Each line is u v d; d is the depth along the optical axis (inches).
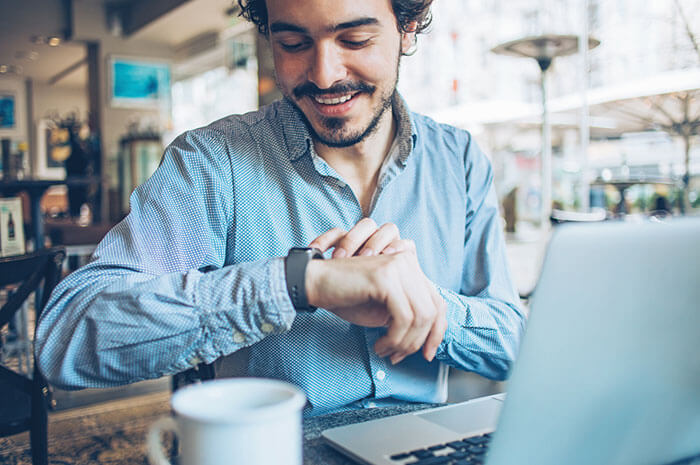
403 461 22.4
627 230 17.6
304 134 38.4
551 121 177.6
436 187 42.1
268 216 38.9
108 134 351.6
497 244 43.6
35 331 29.9
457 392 56.7
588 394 17.8
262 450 14.3
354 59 32.3
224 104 378.0
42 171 535.5
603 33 159.0
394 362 27.7
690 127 136.8
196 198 37.5
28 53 414.0
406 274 26.5
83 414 113.2
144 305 27.9
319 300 26.6
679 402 19.8
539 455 17.8
